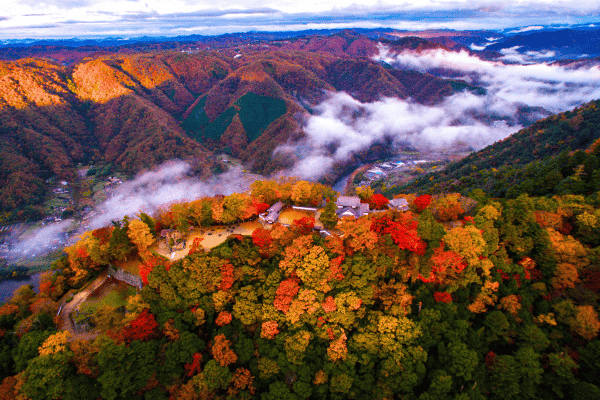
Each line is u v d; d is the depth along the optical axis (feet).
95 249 270.46
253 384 209.46
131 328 218.38
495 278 228.43
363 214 306.35
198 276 225.76
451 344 196.03
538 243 252.83
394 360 200.44
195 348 208.85
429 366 200.85
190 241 283.18
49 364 190.90
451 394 188.44
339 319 216.33
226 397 204.64
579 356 195.21
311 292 217.97
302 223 277.44
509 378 188.44
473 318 222.48
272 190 332.60
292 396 198.29
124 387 191.11
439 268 224.12
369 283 225.15
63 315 248.32
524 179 454.81
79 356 200.85
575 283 232.32
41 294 260.62
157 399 200.23
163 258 266.98
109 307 231.50
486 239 240.94
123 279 273.33
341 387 199.93
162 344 216.74
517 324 213.05
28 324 228.43
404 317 210.18
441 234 246.68
